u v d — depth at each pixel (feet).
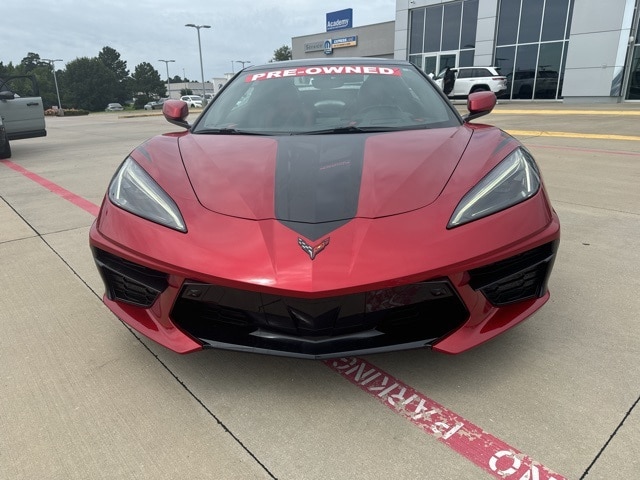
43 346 7.21
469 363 6.50
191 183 6.44
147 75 376.89
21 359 6.88
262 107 8.98
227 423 5.54
